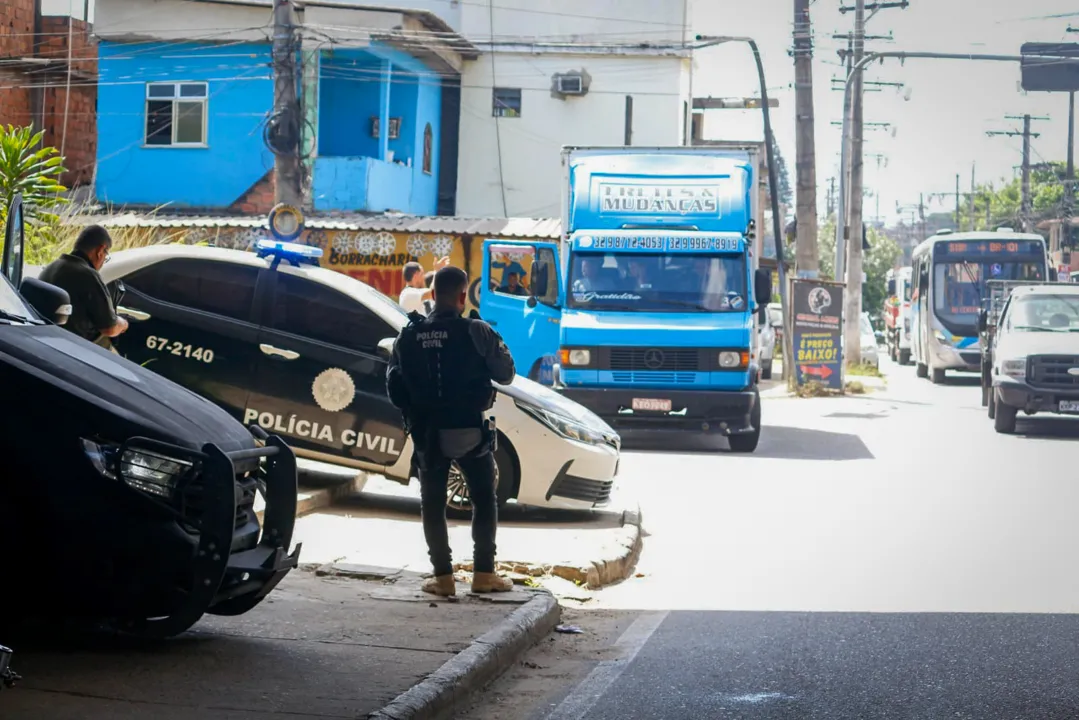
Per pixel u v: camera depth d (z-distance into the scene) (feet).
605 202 63.16
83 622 19.92
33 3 126.00
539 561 30.86
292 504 22.30
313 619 24.16
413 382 26.76
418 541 33.06
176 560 19.43
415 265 51.96
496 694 21.29
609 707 20.43
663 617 27.48
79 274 30.83
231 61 118.21
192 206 119.03
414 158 127.13
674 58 136.56
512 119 137.59
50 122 126.00
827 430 71.26
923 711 20.12
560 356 59.82
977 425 75.10
